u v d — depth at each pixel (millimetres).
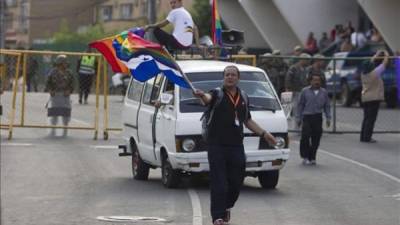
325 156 34906
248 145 25172
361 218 21531
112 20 138750
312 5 78125
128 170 31297
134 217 21484
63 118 41938
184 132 24984
